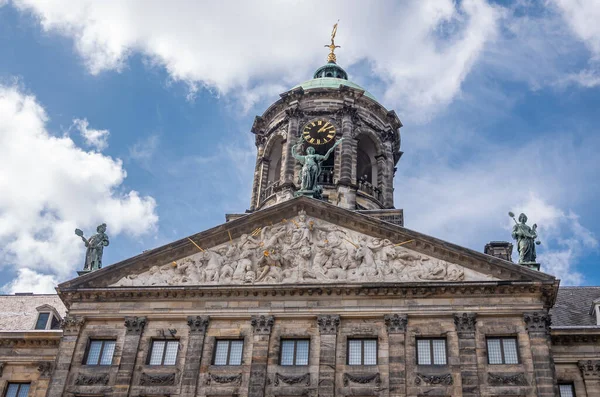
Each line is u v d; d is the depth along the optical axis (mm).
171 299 38188
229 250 39406
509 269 36469
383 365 34969
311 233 39250
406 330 35906
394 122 54188
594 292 45781
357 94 52719
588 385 37438
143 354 36719
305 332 36500
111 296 38500
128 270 39312
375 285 36812
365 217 38875
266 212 39938
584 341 38438
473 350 34719
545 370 33719
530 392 33281
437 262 37562
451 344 35250
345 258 38219
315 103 52625
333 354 35375
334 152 50219
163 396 35344
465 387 33719
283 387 34844
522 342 34812
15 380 41531
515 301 35875
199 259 39312
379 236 38781
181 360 36375
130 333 37281
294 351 36250
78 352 37188
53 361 41406
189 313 37562
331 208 39531
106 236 42531
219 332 37000
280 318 37000
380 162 51812
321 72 60156
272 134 52969
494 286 36094
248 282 38062
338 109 52000
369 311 36500
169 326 37562
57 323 44562
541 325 35000
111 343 37656
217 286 37781
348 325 36500
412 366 34781
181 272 38969
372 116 53219
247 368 35688
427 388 34031
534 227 40500
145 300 38312
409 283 36656
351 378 34688
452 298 36406
